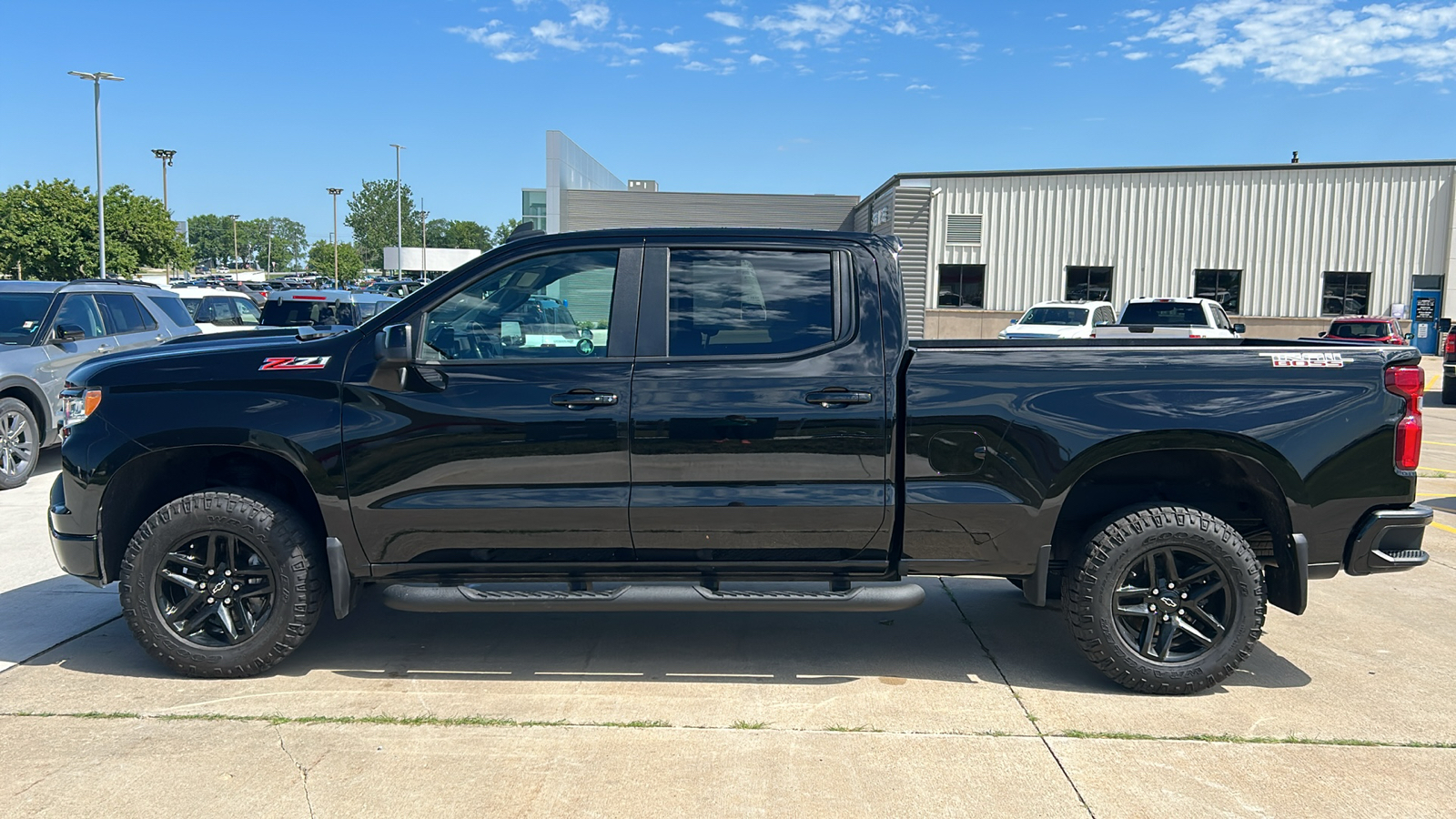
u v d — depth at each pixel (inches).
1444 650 180.5
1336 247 1157.7
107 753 134.6
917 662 175.3
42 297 361.1
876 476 154.8
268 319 575.8
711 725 146.3
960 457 154.3
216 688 158.4
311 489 160.7
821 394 153.3
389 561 158.7
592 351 157.2
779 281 159.0
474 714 149.3
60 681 161.2
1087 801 123.7
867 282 157.9
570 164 1482.5
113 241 1691.7
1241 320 1182.9
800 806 122.0
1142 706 154.6
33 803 120.8
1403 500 154.9
